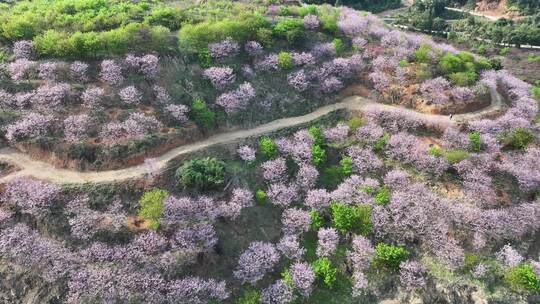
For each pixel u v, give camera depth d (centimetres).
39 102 5131
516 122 5884
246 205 4834
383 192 5047
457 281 4469
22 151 4934
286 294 4316
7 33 5697
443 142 5628
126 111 5297
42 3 7044
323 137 5659
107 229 4397
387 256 4522
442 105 6047
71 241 4353
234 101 5709
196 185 4828
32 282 4144
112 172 4847
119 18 6431
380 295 4491
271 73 6231
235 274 4422
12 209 4469
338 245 4788
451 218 4834
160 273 4231
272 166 5181
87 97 5212
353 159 5422
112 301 4031
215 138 5531
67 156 4847
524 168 5372
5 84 5266
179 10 6912
